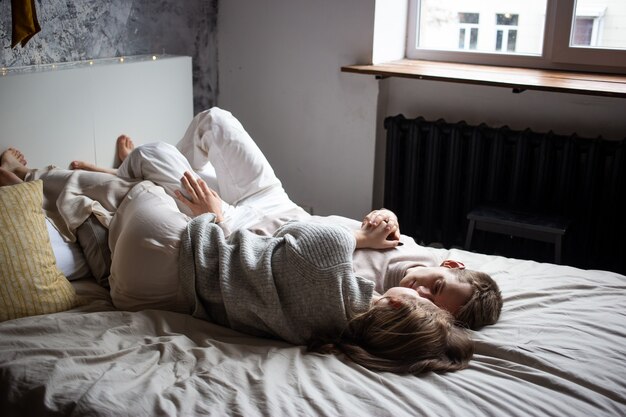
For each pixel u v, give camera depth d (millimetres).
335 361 1495
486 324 1690
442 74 2713
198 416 1265
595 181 2559
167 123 2826
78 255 1948
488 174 2783
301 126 3244
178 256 1743
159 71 2736
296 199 3385
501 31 2963
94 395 1296
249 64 3295
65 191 1997
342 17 2979
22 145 2248
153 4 2930
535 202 2695
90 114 2469
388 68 2857
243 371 1424
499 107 2865
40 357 1428
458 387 1397
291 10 3098
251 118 3383
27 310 1675
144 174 2129
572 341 1586
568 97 2713
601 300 1809
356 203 3195
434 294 1705
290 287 1625
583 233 2629
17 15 2102
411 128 2857
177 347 1515
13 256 1674
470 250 2625
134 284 1758
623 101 2619
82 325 1599
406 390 1381
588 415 1322
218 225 1925
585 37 2775
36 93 2260
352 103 3061
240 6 3229
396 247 1939
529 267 2025
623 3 2654
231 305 1642
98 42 2713
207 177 2449
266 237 1789
